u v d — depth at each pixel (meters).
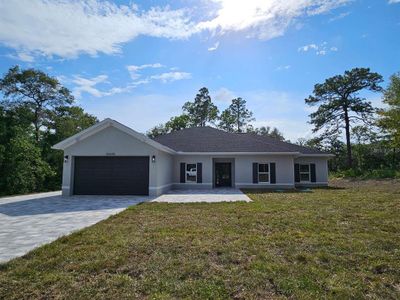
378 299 3.32
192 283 3.73
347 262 4.46
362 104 34.22
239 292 3.51
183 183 19.91
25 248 5.38
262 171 20.27
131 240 5.69
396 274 4.02
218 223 7.40
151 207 10.35
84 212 9.59
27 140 23.84
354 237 5.84
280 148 20.19
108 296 3.40
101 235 6.16
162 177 16.58
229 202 11.66
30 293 3.51
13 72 25.72
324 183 21.97
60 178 28.27
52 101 28.30
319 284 3.68
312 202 11.26
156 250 5.06
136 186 15.14
